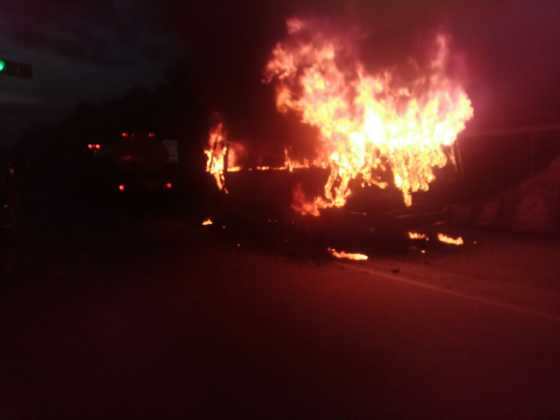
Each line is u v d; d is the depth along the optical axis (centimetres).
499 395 496
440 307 772
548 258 1071
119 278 1023
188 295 880
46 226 1869
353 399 495
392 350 611
